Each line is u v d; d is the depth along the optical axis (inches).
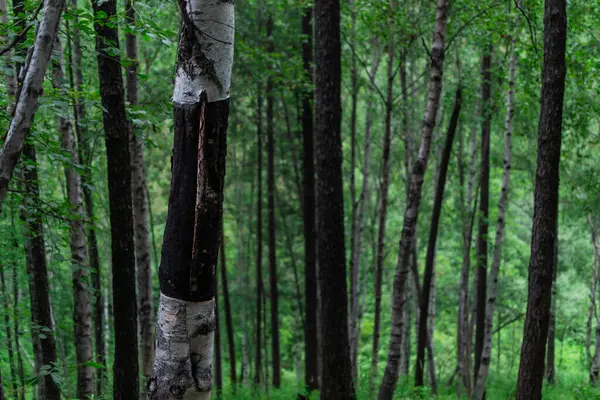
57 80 237.1
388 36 381.1
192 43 106.1
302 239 862.5
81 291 285.3
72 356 485.1
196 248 105.5
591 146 529.3
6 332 291.9
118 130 213.8
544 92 226.8
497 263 435.5
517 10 352.2
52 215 209.0
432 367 585.9
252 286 914.7
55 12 113.0
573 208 619.2
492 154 634.8
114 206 217.8
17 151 110.7
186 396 107.4
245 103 592.4
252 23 511.2
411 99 555.8
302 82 484.1
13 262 303.3
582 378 722.8
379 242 514.9
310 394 461.4
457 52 470.6
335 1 289.7
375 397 461.7
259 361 663.1
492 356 949.8
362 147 847.7
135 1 169.5
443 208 645.9
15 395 274.8
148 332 306.7
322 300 298.5
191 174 106.0
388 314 1067.3
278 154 740.0
